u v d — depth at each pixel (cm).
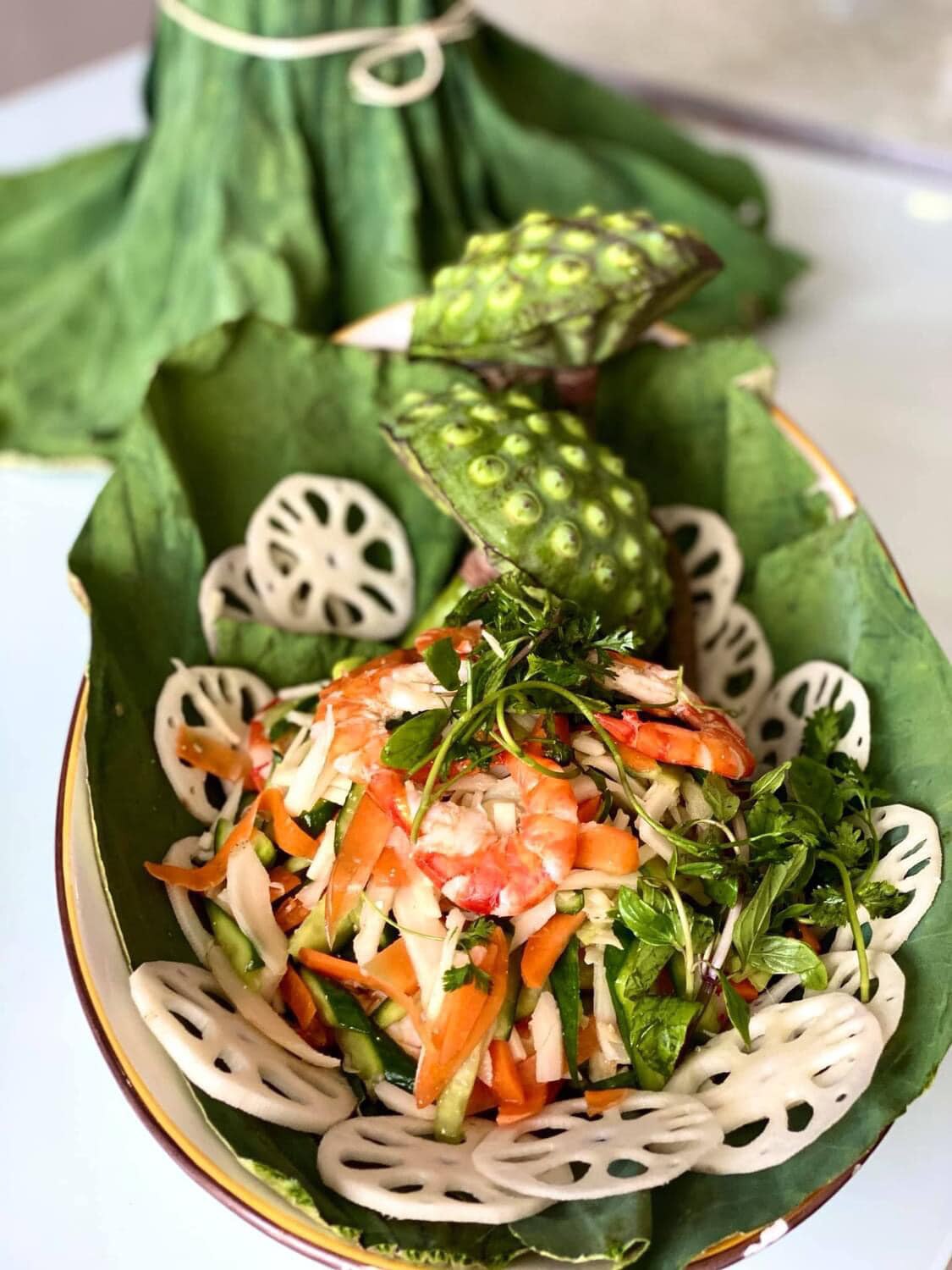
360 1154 29
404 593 43
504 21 80
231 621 39
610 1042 31
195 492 41
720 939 31
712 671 41
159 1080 28
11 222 58
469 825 30
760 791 32
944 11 82
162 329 51
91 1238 31
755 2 83
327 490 43
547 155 55
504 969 30
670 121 67
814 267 62
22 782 41
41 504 51
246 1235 31
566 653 33
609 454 40
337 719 32
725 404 44
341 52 50
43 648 45
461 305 40
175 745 36
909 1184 32
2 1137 32
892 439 53
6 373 52
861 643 37
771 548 43
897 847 33
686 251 39
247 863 32
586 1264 27
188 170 51
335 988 32
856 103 74
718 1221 27
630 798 31
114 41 104
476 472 36
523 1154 29
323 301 51
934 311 60
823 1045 29
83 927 30
